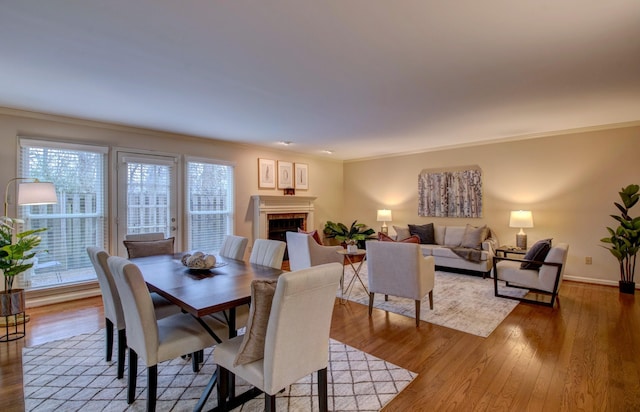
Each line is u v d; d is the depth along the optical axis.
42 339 2.95
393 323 3.31
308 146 6.27
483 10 1.86
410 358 2.58
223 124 4.51
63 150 4.04
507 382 2.22
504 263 4.26
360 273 5.46
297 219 6.96
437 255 5.57
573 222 4.93
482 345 2.79
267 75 2.80
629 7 1.82
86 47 2.29
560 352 2.65
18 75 2.76
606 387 2.15
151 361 1.79
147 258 3.14
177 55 2.43
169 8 1.83
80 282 4.14
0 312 2.94
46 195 3.29
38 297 3.86
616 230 4.37
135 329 1.84
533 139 5.27
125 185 4.55
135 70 2.69
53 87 3.05
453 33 2.12
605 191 4.67
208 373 2.38
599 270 4.75
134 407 1.96
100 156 4.34
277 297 1.50
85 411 1.93
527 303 3.89
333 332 3.10
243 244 3.32
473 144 5.92
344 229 7.46
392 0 1.76
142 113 3.94
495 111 3.90
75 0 1.74
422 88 3.12
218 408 1.85
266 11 1.86
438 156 6.41
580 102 3.55
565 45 2.28
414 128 4.79
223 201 5.76
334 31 2.09
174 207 5.08
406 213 6.92
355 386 2.19
